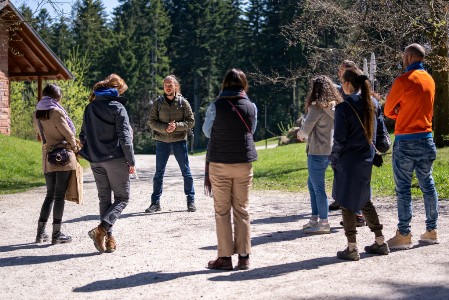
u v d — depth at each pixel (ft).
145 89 256.32
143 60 257.75
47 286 18.54
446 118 64.18
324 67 73.15
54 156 24.63
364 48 60.59
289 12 196.44
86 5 245.24
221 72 264.31
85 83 242.78
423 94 21.71
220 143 19.60
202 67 264.72
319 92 24.85
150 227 28.91
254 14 245.65
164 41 281.54
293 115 238.48
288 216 31.32
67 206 37.35
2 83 84.23
